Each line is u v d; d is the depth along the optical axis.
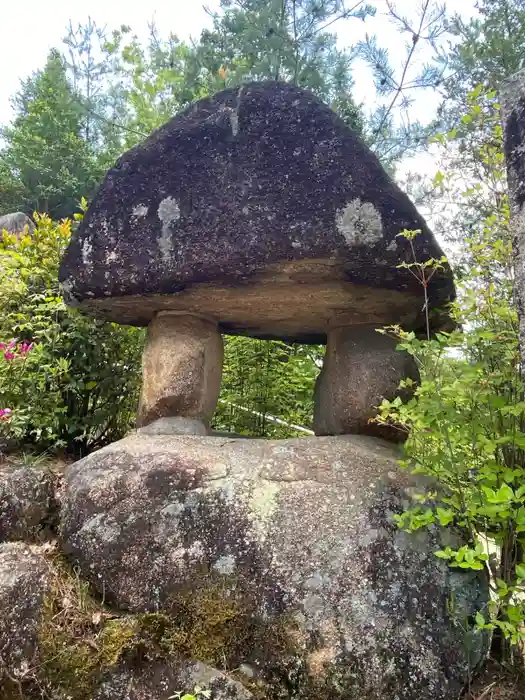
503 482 1.82
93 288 2.32
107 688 1.77
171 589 1.91
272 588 1.86
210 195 2.20
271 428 4.01
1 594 1.81
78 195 12.13
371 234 2.04
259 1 4.84
